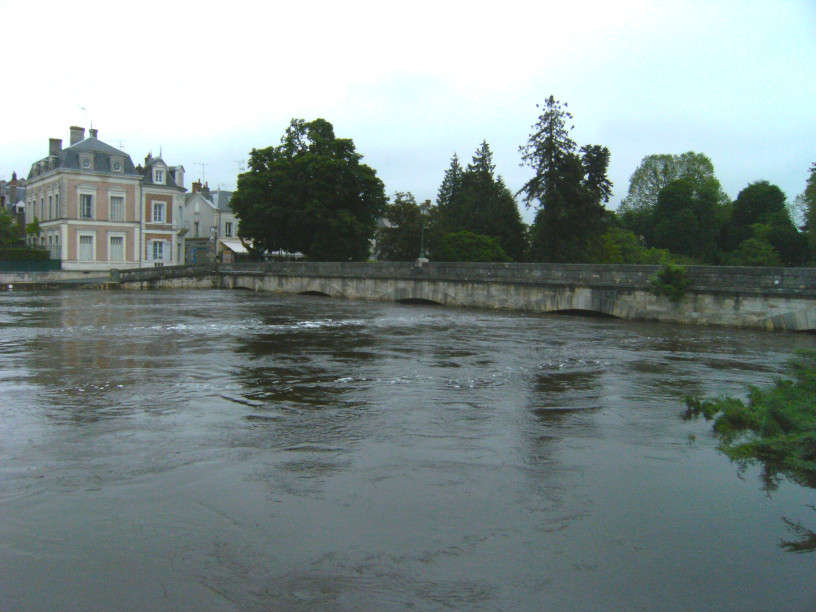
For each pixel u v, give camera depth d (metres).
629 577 5.31
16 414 10.10
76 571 5.29
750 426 9.86
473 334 22.47
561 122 52.41
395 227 68.31
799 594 5.08
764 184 81.50
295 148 59.56
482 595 5.01
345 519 6.32
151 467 7.69
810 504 6.89
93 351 17.09
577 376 14.16
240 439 8.88
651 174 92.31
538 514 6.53
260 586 5.09
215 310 32.78
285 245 60.22
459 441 8.98
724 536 6.10
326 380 13.31
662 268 27.89
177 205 70.50
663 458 8.39
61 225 62.59
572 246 53.75
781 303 24.64
